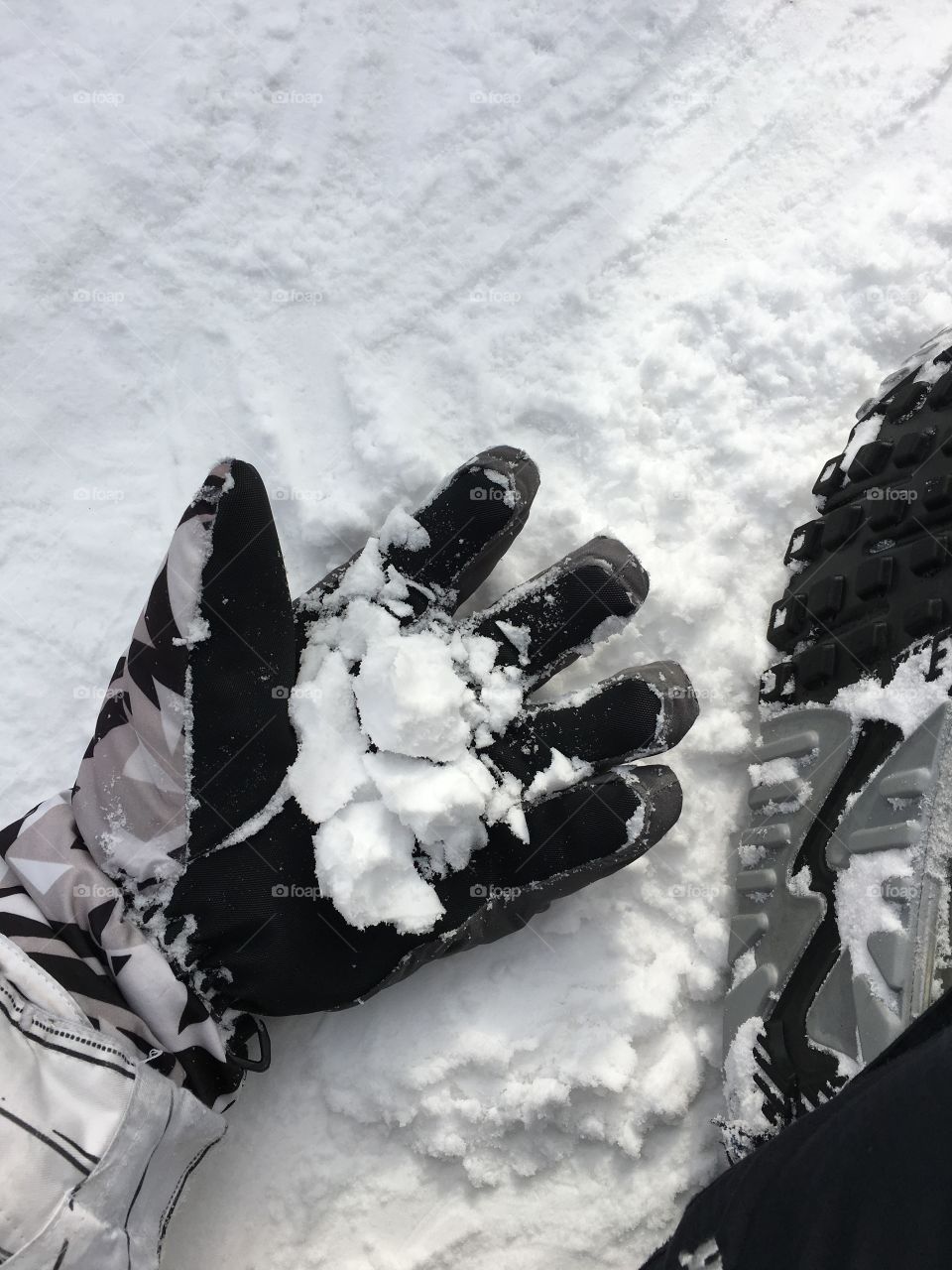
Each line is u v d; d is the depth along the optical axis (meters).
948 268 1.00
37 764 1.00
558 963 0.95
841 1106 0.58
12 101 1.05
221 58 1.06
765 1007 0.82
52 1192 0.62
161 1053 0.76
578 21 1.06
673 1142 0.92
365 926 0.83
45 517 1.04
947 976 0.69
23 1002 0.66
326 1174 0.93
